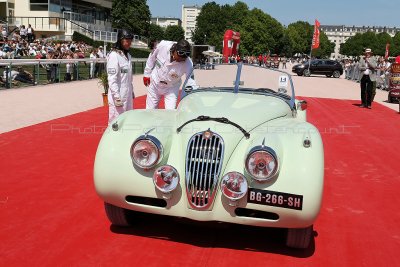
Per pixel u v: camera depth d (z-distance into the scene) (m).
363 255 3.98
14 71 15.84
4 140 7.70
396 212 5.12
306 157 3.61
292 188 3.50
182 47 6.36
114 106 6.48
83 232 4.19
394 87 16.47
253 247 4.02
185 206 3.71
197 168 3.67
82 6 55.53
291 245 3.93
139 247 3.92
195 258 3.77
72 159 6.71
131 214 4.25
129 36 6.41
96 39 49.97
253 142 3.71
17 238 4.00
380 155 7.93
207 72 5.28
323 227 4.61
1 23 41.09
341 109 14.23
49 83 17.62
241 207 3.62
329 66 36.44
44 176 5.85
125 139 3.94
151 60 6.88
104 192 3.87
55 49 24.89
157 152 3.70
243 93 4.99
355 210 5.15
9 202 4.88
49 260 3.62
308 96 18.22
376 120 12.12
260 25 88.31
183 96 5.20
